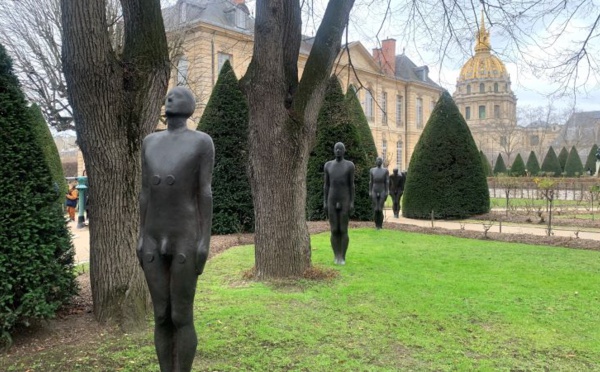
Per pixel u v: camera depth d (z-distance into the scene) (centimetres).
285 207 693
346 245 806
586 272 754
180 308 318
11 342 426
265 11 663
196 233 317
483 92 6919
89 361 404
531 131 7181
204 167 319
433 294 621
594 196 2347
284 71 696
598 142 6550
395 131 4728
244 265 809
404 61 4997
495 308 561
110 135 485
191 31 2542
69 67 466
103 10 473
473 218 1577
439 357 419
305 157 710
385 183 1259
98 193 490
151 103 511
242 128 1246
